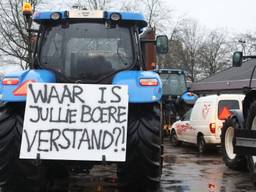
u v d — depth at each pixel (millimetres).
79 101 5812
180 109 19781
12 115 6086
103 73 6473
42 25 6656
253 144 7945
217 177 9141
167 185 8141
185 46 62625
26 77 6012
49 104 5809
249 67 36562
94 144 5734
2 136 5984
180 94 21500
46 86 5836
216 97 13852
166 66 53344
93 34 6574
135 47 6555
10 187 6109
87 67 6480
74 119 5781
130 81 5938
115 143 5738
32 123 5770
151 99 5812
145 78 5910
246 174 9508
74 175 8812
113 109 5793
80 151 5719
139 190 6289
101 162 5742
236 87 32562
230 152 10469
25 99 5863
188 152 14398
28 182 6074
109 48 6543
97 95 5820
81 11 6570
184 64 62406
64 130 5758
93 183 8102
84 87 5832
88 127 5766
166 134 19141
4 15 29656
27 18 7770
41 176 6102
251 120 8430
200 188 7887
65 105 5809
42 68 6520
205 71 65562
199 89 37781
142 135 5980
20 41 28938
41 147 5727
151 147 5977
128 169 6039
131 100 5828
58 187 7480
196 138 14477
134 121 6066
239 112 9961
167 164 11219
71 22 6617
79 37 6566
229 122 10445
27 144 5734
